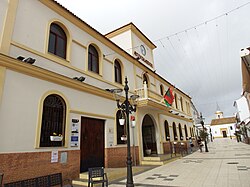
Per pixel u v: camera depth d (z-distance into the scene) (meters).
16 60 6.63
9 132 6.13
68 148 8.09
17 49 7.08
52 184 6.14
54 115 7.96
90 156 9.46
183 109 26.58
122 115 11.70
